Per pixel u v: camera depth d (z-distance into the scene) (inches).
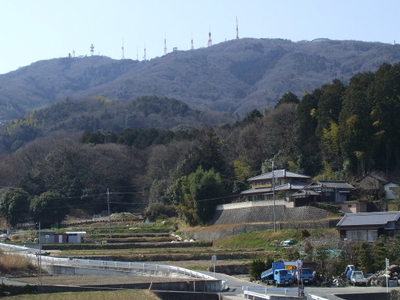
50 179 5679.1
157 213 5093.5
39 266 2490.2
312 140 4675.2
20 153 6648.6
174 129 7711.6
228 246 3624.5
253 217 3973.9
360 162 4183.1
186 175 4854.8
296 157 4645.7
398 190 3786.9
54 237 4013.3
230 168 4896.7
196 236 4101.9
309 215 3690.9
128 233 4414.4
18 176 6186.0
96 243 3875.5
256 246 3467.0
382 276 2365.9
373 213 3235.7
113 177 5846.5
